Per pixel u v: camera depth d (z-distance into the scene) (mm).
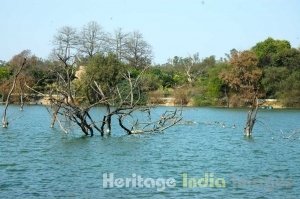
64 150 41031
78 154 38875
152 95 111625
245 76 121375
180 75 146750
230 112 105750
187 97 127688
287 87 121062
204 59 171625
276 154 41344
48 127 61594
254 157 39281
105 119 51062
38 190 25656
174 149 43281
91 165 33719
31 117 78812
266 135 57750
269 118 87625
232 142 50156
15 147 42594
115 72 101188
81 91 71125
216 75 128000
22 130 57719
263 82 122625
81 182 27828
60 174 30078
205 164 35219
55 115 52344
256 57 122938
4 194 24688
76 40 137250
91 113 89750
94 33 143000
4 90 106125
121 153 39844
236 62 121750
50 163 34219
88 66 101562
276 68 123562
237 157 39156
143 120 75312
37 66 107562
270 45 133750
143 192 25578
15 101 110250
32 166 32781
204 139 52625
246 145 47656
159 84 129000
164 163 35250
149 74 121812
